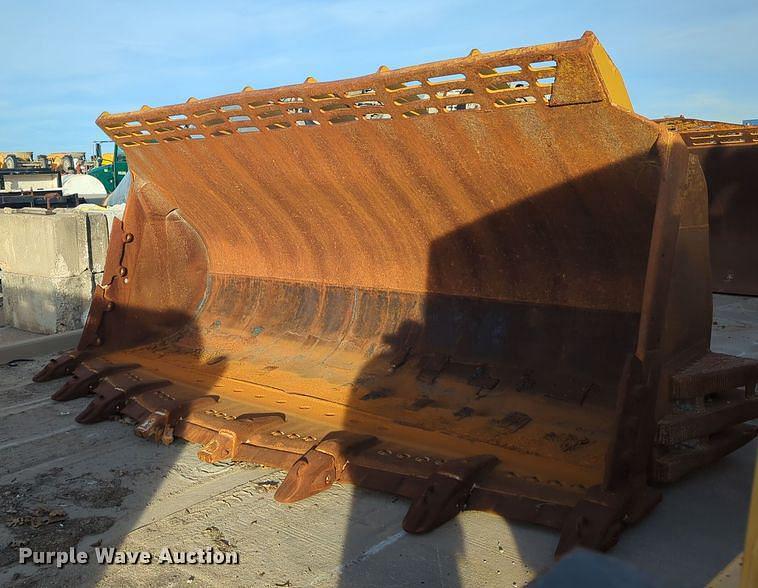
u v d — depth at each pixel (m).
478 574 2.95
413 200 4.57
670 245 3.16
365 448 3.94
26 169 32.41
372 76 3.66
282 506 3.64
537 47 3.08
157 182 6.04
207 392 5.08
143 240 6.25
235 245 6.24
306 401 4.80
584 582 0.74
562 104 3.21
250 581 2.94
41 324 7.83
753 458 4.19
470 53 3.35
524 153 3.67
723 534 3.22
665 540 3.16
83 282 7.84
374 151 4.32
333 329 5.52
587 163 3.49
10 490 3.91
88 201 23.41
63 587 2.93
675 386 3.43
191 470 4.16
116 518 3.56
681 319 3.62
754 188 10.77
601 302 4.15
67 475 4.11
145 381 5.26
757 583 1.22
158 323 6.38
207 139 5.09
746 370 3.77
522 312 4.52
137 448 4.52
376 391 4.76
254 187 5.36
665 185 3.11
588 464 3.56
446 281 4.91
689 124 10.81
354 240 5.30
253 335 5.93
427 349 4.91
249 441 4.23
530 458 3.71
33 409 5.34
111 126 5.50
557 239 4.14
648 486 3.55
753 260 11.02
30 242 7.78
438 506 3.35
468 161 3.98
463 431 4.11
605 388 4.03
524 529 3.29
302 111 4.29
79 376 5.70
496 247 4.48
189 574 3.01
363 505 3.63
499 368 4.50
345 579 2.94
